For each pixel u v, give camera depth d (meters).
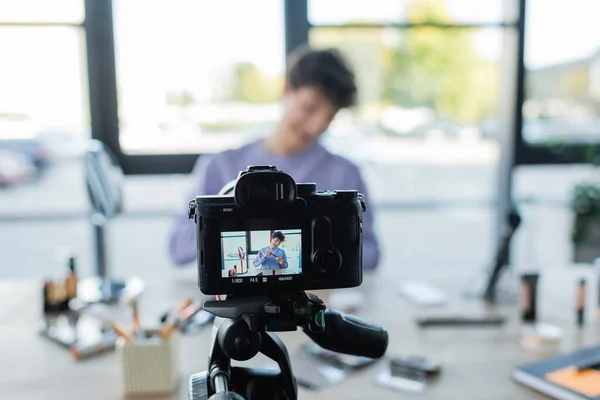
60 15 2.31
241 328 0.53
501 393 0.89
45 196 2.72
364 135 2.62
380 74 2.59
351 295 1.38
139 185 2.50
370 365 1.00
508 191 2.78
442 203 2.91
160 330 0.93
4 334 1.16
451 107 2.72
